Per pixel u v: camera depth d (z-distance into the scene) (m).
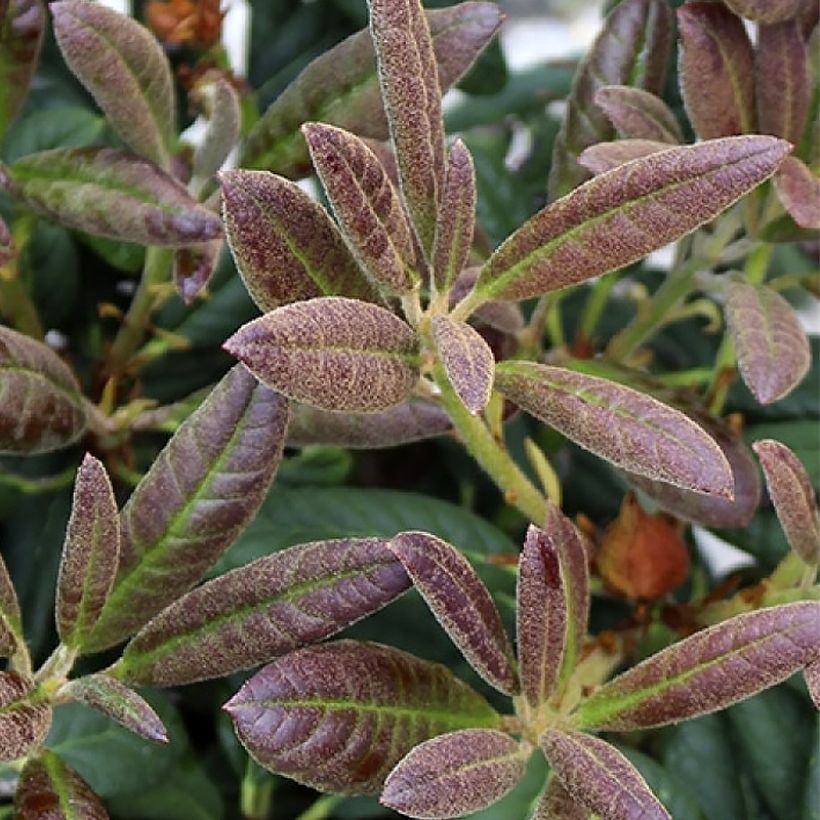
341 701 0.43
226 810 0.60
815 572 0.49
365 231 0.42
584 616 0.46
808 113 0.51
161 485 0.45
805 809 0.52
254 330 0.39
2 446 0.47
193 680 0.44
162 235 0.48
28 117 0.60
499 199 0.64
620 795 0.42
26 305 0.55
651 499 0.53
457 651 0.55
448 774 0.42
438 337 0.41
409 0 0.42
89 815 0.44
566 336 0.65
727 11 0.50
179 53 0.61
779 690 0.55
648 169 0.42
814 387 0.60
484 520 0.58
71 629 0.45
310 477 0.58
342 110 0.51
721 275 0.53
